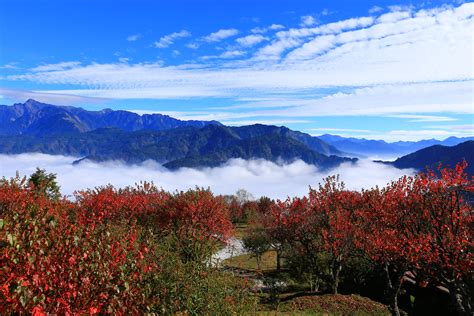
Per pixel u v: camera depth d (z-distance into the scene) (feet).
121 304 29.58
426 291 89.40
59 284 26.08
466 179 53.52
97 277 28.68
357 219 92.27
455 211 56.80
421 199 60.03
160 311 38.86
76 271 27.43
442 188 55.98
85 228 32.30
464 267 49.85
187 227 104.53
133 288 33.32
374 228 77.97
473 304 51.83
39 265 25.45
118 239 35.47
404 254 61.21
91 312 25.94
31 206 30.73
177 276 43.04
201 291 45.03
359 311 82.17
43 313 22.48
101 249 30.71
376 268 101.30
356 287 105.81
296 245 113.19
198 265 49.11
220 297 46.32
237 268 123.34
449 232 52.90
